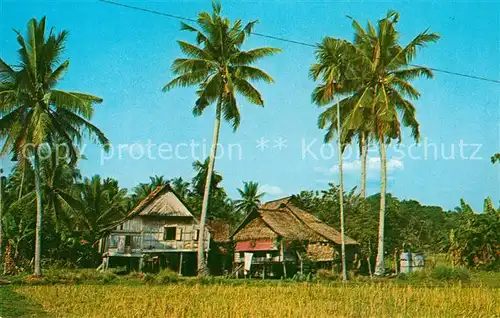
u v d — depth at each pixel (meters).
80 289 26.27
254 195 69.44
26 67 33.53
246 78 39.22
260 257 47.34
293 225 48.19
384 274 36.72
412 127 38.41
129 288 27.05
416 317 16.27
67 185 44.47
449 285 29.47
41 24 33.84
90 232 56.22
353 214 51.00
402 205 57.69
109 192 66.56
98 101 34.91
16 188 45.28
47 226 47.91
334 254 46.16
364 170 50.84
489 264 44.06
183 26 37.50
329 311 17.20
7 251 42.41
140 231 48.03
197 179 66.81
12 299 21.12
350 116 37.53
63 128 35.25
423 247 52.81
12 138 32.59
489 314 16.98
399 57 36.94
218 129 39.38
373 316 16.12
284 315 15.99
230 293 23.86
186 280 34.81
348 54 37.28
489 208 47.56
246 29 38.25
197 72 37.53
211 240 52.16
